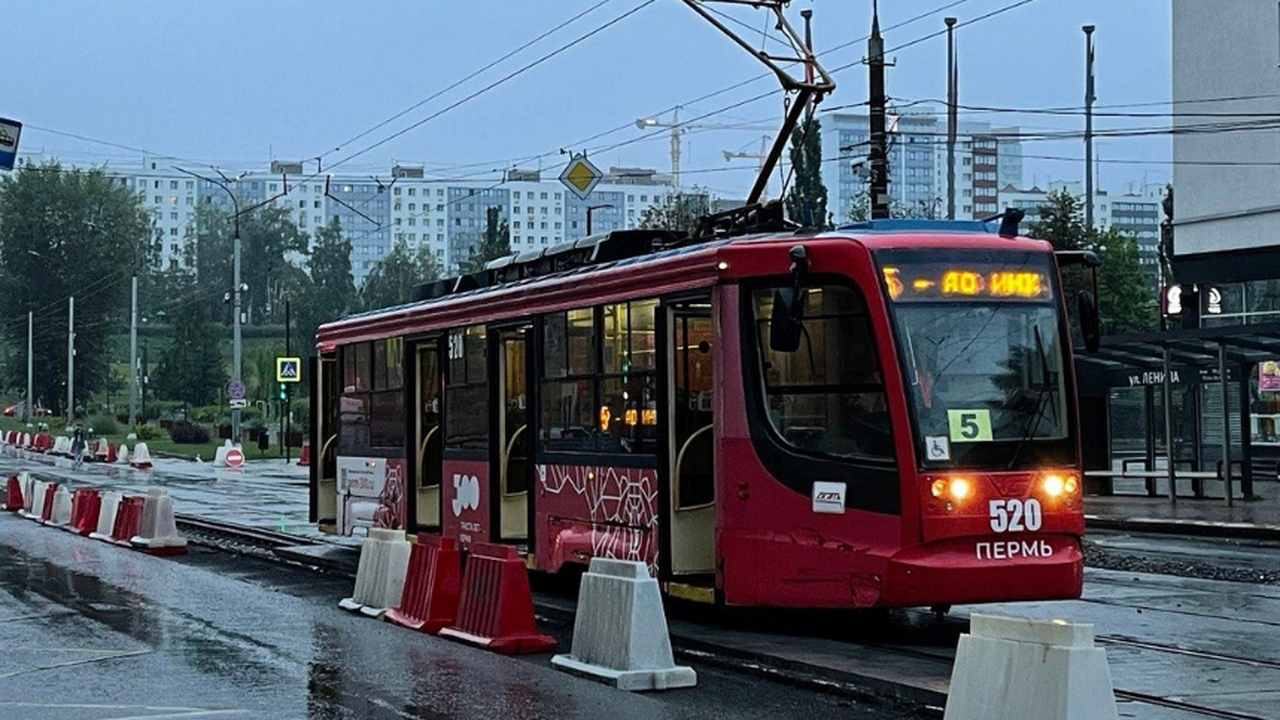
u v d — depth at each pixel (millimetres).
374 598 15516
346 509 21500
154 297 151375
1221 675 11086
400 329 19734
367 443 20844
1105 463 32125
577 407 15406
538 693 10773
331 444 22828
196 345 103062
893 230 12961
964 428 12250
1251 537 23734
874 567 12164
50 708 10516
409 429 19359
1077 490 12523
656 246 16016
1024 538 12266
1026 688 7922
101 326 116500
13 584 18562
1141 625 13703
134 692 11141
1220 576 17828
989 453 12266
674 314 13969
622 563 11312
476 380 17547
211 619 15266
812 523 12625
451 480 18094
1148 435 31797
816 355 12742
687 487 13891
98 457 63281
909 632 13461
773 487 12891
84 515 26359
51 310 115062
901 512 12070
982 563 12078
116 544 24266
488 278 18656
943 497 12031
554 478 15789
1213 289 38562
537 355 16203
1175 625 13703
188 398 102125
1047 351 12703
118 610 16031
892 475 12148
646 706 10250
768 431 12961
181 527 28641
